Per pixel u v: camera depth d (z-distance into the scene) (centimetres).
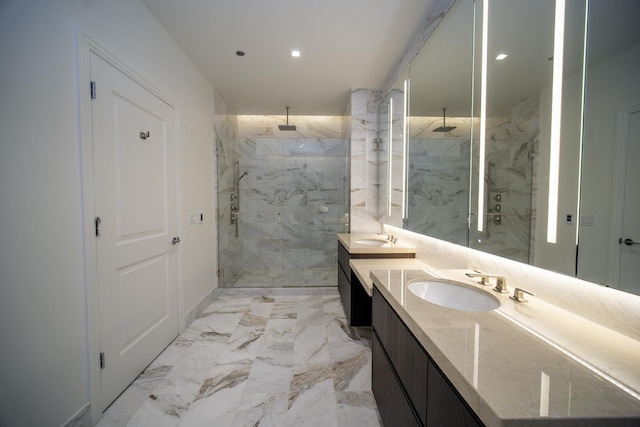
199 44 208
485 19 127
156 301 181
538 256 96
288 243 376
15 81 93
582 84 79
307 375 163
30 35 98
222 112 311
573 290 84
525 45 103
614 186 70
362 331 220
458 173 149
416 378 79
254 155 384
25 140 97
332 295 307
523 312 84
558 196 87
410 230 214
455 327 73
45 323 104
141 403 140
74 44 116
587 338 68
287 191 380
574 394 47
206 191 267
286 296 305
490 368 54
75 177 117
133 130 156
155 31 178
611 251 72
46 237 104
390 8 171
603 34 72
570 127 83
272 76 262
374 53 222
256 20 182
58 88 109
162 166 188
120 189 145
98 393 129
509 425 42
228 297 301
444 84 163
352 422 128
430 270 136
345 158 331
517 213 106
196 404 139
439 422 65
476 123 134
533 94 98
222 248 313
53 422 107
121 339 146
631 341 67
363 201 299
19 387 96
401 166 242
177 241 204
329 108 348
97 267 129
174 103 203
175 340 204
